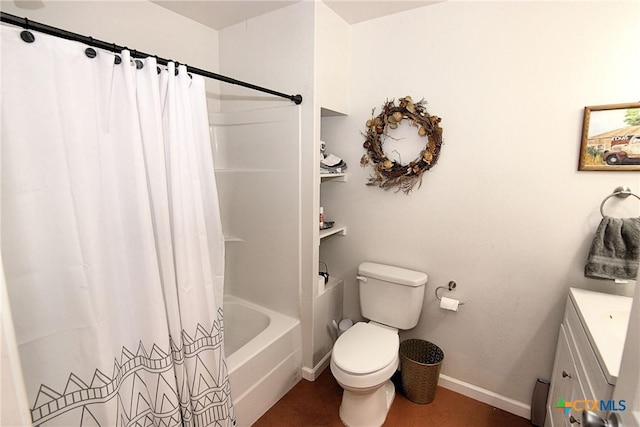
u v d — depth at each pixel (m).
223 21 2.05
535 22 1.55
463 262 1.89
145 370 1.24
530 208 1.67
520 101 1.63
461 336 1.96
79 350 1.04
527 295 1.74
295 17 1.82
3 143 0.87
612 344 1.03
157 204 1.20
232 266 2.37
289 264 2.08
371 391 1.62
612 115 1.43
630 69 1.40
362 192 2.18
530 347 1.77
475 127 1.76
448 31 1.76
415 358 2.11
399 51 1.92
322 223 2.14
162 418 1.25
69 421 1.05
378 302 2.04
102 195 1.08
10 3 1.33
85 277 1.03
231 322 2.34
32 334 0.97
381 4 1.80
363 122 2.10
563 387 1.39
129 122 1.10
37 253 0.95
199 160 1.38
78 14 1.53
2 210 0.89
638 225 1.38
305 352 2.13
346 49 2.06
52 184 0.95
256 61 2.02
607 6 1.40
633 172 1.42
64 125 0.96
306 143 1.88
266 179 2.09
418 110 1.87
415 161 1.92
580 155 1.52
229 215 2.30
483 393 1.93
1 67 0.84
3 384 0.51
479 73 1.71
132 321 1.22
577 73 1.49
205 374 1.39
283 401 1.95
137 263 1.17
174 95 1.23
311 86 1.82
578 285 1.60
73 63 0.96
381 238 2.15
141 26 1.77
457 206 1.87
